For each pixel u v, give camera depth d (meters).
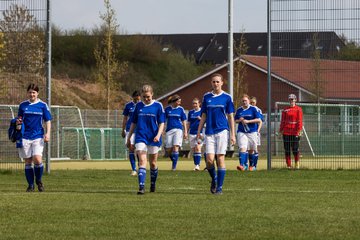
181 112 40.81
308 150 44.81
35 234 16.56
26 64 37.75
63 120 62.41
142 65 122.38
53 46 116.88
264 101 81.69
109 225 17.84
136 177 34.12
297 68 39.00
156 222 18.34
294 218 19.09
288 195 25.12
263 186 29.50
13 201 22.84
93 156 60.09
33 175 27.56
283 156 40.34
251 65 82.06
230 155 56.09
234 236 16.30
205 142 26.12
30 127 27.52
